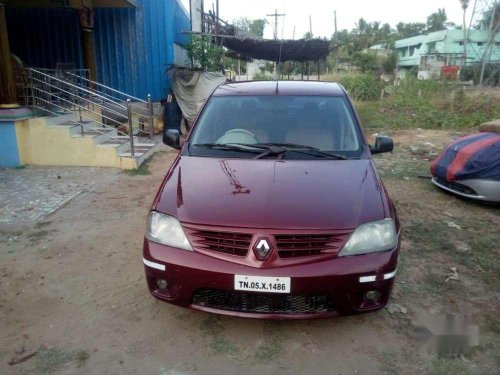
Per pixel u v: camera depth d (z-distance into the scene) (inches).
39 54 413.4
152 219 108.7
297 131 141.3
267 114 147.9
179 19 486.3
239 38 513.0
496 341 107.5
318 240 96.7
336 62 1278.3
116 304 123.6
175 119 420.5
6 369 97.6
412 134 425.7
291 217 99.2
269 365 99.5
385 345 105.9
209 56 476.4
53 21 405.4
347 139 139.5
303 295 96.3
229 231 97.4
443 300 125.3
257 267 94.7
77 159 289.3
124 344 106.4
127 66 424.5
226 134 142.7
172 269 100.3
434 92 625.9
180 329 112.1
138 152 303.9
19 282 135.9
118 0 368.8
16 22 406.6
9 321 115.6
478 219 191.2
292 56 629.9
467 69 1117.1
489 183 199.6
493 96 606.9
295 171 120.0
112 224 185.0
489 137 220.7
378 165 294.8
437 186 234.5
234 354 103.0
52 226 182.7
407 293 128.6
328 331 111.1
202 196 109.0
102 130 326.3
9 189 236.4
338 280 95.2
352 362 100.3
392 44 2187.5
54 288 132.3
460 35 1713.8
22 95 297.0
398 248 104.6
